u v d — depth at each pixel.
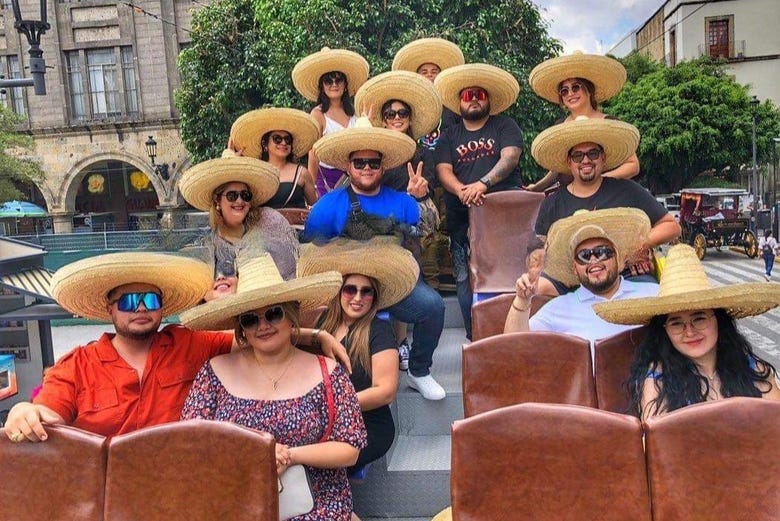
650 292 3.03
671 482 1.80
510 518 1.87
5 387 4.61
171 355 2.51
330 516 2.26
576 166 3.68
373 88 4.25
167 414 2.44
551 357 2.55
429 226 3.98
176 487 1.93
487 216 4.19
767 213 21.86
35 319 4.27
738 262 18.88
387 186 4.10
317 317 3.15
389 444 2.91
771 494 1.76
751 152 25.42
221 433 1.92
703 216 21.59
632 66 30.38
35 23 7.25
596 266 2.94
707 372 2.39
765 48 36.31
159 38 24.56
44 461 2.01
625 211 2.89
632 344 2.55
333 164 3.80
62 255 11.79
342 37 11.45
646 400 2.38
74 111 25.55
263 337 2.28
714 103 25.17
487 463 1.88
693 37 37.00
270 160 4.60
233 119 14.54
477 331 3.26
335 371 2.36
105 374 2.42
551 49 12.84
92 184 28.17
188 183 3.32
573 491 1.85
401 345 3.99
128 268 2.32
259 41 13.65
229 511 1.91
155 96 24.84
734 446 1.79
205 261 2.94
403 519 3.19
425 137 5.14
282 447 2.18
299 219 4.27
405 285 2.91
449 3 11.81
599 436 1.84
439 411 3.67
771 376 2.41
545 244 3.14
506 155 4.35
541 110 11.98
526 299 2.88
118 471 1.96
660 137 25.28
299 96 11.98
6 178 24.38
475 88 4.47
